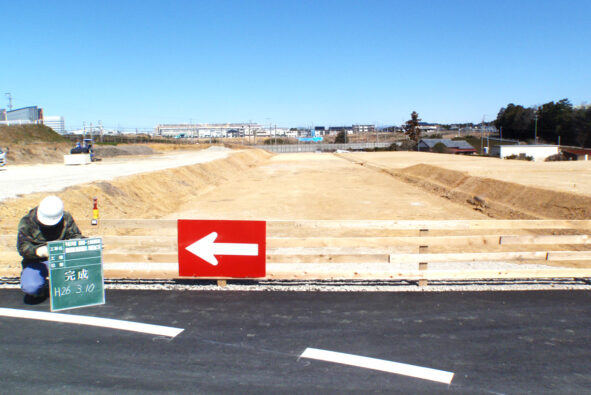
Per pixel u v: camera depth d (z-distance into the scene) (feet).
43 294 19.62
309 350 14.84
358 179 109.09
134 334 15.99
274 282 22.66
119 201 55.62
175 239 22.11
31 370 13.29
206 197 77.41
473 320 17.61
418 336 16.03
